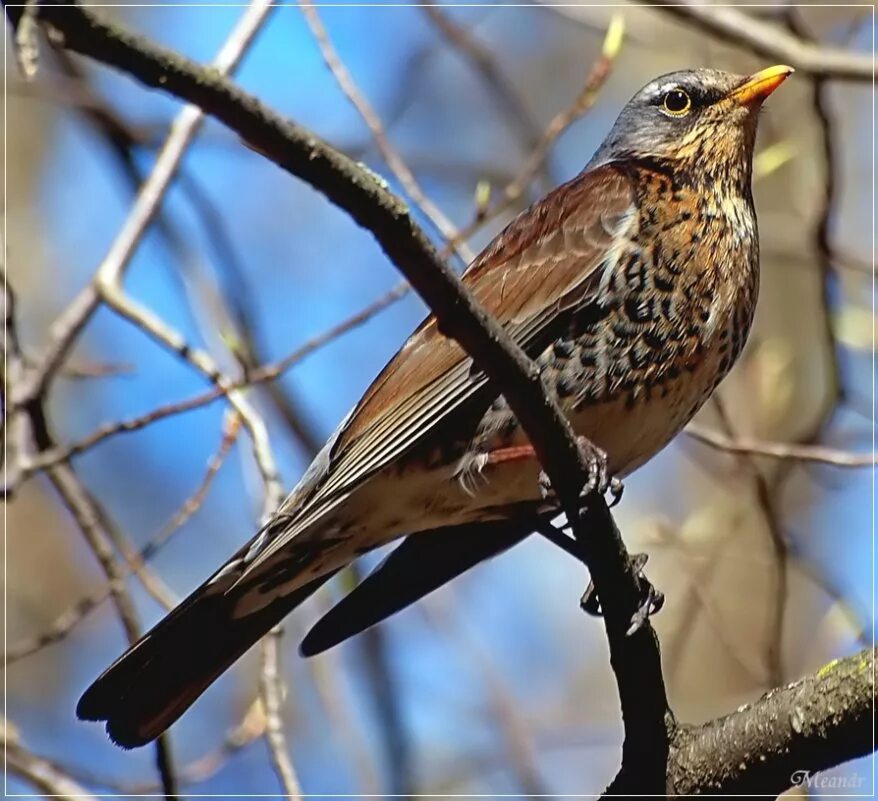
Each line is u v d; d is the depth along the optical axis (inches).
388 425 355.6
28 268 622.8
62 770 429.4
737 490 528.4
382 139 420.5
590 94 425.7
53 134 644.1
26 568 609.6
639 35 568.4
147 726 359.6
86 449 400.2
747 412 539.8
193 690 360.5
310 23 424.8
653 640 310.8
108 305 411.8
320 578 369.1
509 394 294.4
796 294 606.5
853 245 619.2
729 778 301.9
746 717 303.3
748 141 405.1
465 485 358.3
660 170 394.9
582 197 385.1
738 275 379.9
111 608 609.9
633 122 417.7
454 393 354.3
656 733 309.1
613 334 367.2
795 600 553.9
